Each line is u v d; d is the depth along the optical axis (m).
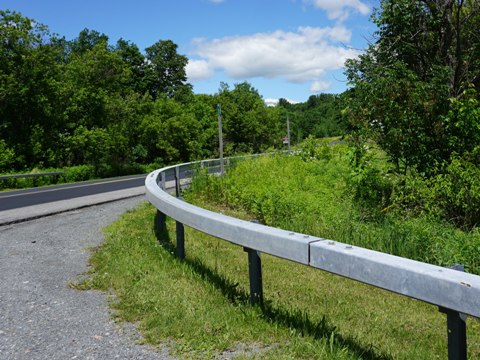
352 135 13.13
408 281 2.92
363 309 5.15
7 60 36.75
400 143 12.69
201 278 5.31
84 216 10.57
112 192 16.67
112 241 7.28
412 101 12.62
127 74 50.59
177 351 3.59
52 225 9.51
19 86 36.62
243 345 3.68
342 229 9.42
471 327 4.95
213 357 3.50
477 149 11.20
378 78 13.29
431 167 12.50
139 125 52.69
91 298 4.88
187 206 5.87
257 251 4.34
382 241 8.55
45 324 4.22
